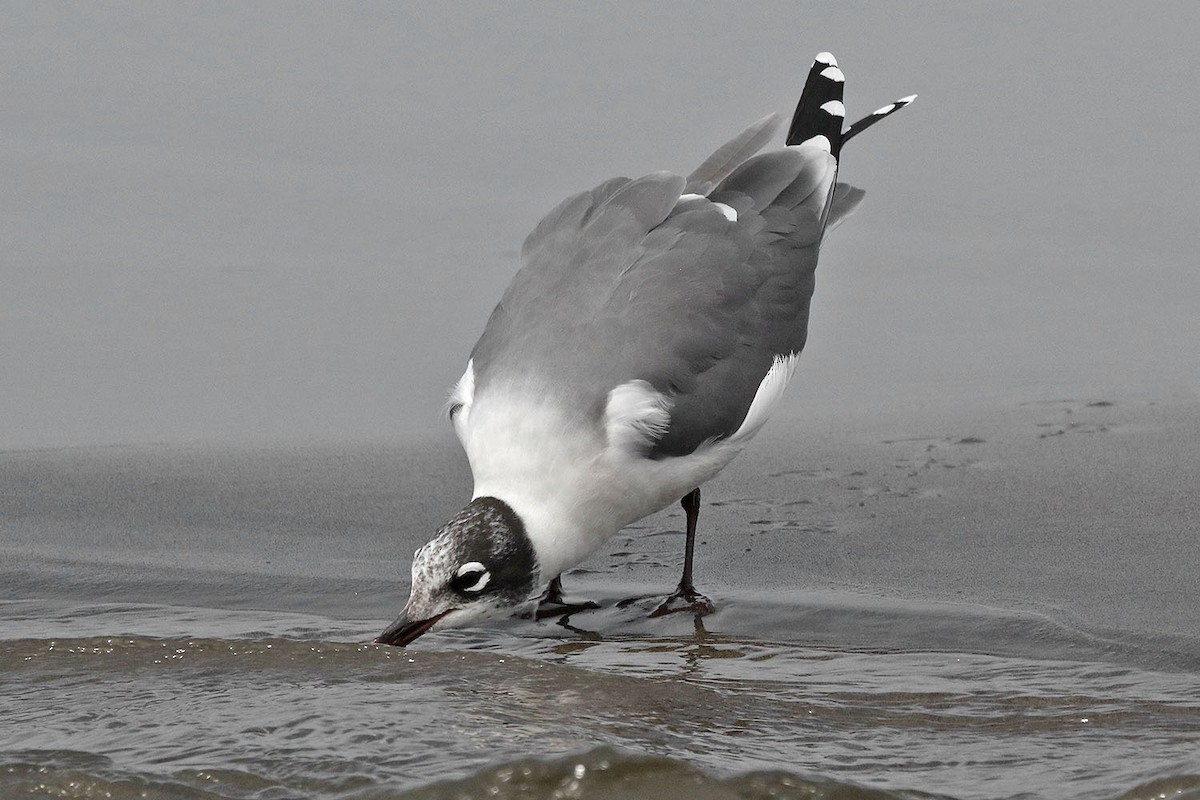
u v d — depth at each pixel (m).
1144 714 7.63
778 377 11.26
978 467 12.49
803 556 10.79
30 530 11.49
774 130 12.38
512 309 10.78
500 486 9.97
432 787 6.28
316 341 15.52
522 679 7.95
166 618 9.61
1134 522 11.07
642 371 10.30
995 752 7.08
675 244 10.95
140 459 13.01
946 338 15.84
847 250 17.83
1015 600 9.71
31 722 7.32
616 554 11.17
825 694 8.02
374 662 8.20
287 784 6.50
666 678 8.38
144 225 17.98
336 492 12.40
